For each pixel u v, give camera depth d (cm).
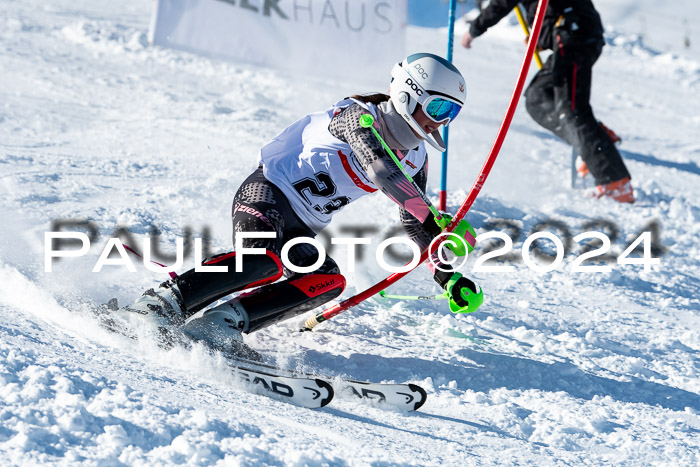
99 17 3788
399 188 809
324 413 718
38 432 525
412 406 766
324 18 1972
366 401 771
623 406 870
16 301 823
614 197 2039
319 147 865
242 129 2086
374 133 823
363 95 862
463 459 651
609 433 784
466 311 888
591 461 711
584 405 855
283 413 683
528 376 921
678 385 965
